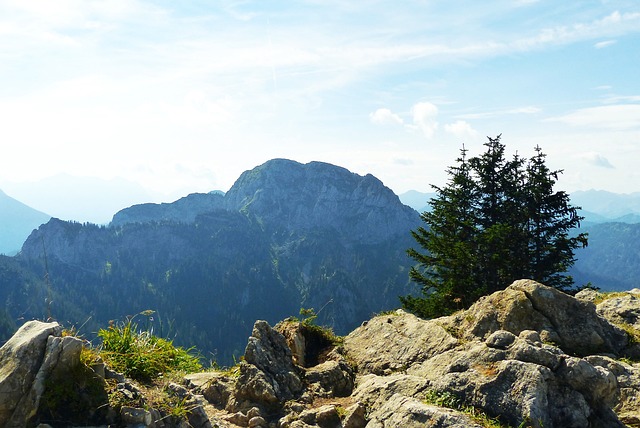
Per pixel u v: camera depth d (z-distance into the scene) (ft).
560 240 102.37
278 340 31.68
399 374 28.66
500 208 114.32
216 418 24.90
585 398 21.89
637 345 31.48
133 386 18.76
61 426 16.16
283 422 24.43
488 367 24.04
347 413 24.91
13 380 16.12
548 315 31.94
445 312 97.14
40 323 18.49
